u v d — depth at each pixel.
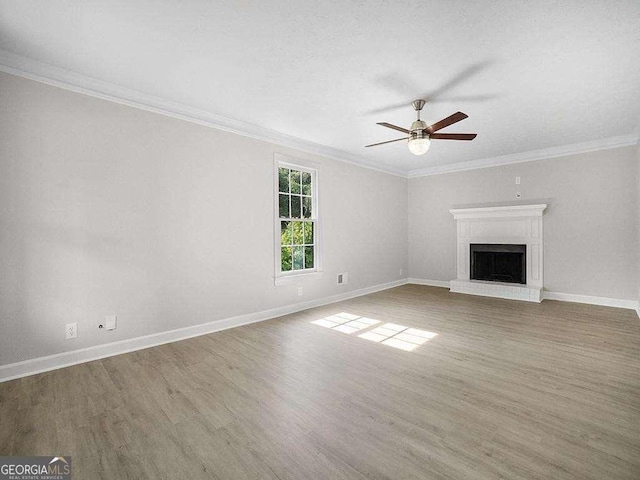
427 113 3.63
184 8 1.92
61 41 2.26
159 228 3.24
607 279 4.69
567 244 5.00
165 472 1.50
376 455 1.60
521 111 3.57
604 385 2.29
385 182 6.27
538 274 5.22
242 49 2.38
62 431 1.81
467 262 5.96
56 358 2.65
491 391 2.23
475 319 4.05
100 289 2.88
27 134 2.52
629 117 3.77
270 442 1.71
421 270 6.73
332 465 1.53
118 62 2.55
